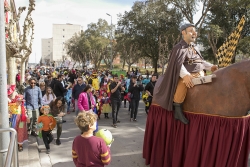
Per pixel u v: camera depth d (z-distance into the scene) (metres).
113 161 5.50
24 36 10.37
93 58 57.94
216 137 3.86
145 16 34.56
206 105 3.96
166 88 4.30
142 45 36.97
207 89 3.97
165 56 31.59
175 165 4.36
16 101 5.91
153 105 4.85
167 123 4.55
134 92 9.66
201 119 4.02
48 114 6.33
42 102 7.75
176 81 4.05
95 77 14.69
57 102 6.70
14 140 2.94
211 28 24.89
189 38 4.19
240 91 3.74
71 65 34.31
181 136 4.29
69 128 8.56
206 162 3.95
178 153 4.32
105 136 3.60
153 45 36.16
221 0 26.02
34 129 7.38
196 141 4.05
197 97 4.05
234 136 3.79
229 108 3.78
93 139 3.14
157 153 4.73
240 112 3.77
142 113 11.42
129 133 7.93
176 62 4.06
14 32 10.23
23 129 6.05
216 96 3.87
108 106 10.17
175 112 4.27
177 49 4.14
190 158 4.09
